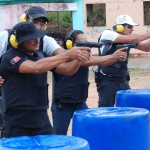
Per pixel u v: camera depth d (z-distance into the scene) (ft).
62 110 22.63
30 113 16.44
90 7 104.27
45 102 16.85
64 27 110.93
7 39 18.43
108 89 25.21
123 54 20.88
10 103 16.44
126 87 25.61
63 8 88.22
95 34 100.53
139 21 99.30
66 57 15.87
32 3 84.74
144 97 18.84
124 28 25.66
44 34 16.39
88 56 16.01
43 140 13.80
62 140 13.73
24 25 16.28
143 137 15.64
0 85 16.40
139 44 25.20
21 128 16.51
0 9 83.46
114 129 15.31
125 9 99.35
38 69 15.80
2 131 16.99
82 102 22.71
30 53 16.66
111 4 99.50
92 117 15.47
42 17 19.61
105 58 20.84
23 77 16.31
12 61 16.14
